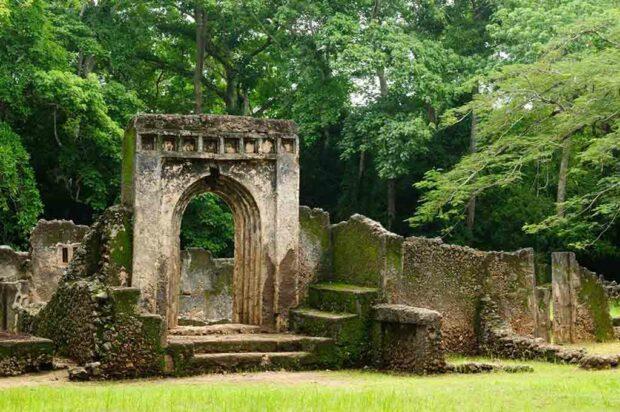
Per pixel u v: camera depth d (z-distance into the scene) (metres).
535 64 29.14
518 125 34.56
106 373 17.72
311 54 41.03
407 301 21.22
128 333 18.03
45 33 35.88
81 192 40.62
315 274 21.81
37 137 38.78
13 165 33.62
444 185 31.38
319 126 42.69
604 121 29.92
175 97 48.59
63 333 19.62
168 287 20.09
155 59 46.03
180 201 20.53
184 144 20.53
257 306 21.17
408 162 41.50
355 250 21.28
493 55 39.72
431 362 18.31
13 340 18.27
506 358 21.39
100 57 40.56
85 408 12.95
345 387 15.89
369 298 20.03
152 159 20.16
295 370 19.11
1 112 36.38
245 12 42.88
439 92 38.81
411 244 21.47
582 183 42.28
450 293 22.03
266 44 45.06
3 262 28.17
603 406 13.43
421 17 44.44
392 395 14.05
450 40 42.97
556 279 23.92
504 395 14.45
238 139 21.05
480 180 31.30
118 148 37.50
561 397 14.23
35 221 35.06
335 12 41.50
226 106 46.81
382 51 38.91
